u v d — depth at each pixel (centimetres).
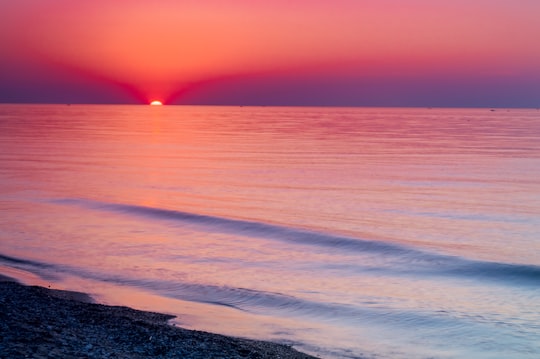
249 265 3022
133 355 1452
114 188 6316
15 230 3800
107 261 3019
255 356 1570
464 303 2398
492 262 3086
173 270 2867
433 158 10131
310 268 2988
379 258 3228
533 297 2509
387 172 8012
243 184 6769
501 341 1944
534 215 4806
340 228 4172
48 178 7112
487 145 13375
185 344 1599
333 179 7244
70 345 1465
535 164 9106
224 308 2272
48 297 2125
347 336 1973
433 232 4088
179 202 5375
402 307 2317
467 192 6153
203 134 17925
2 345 1405
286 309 2273
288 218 4562
